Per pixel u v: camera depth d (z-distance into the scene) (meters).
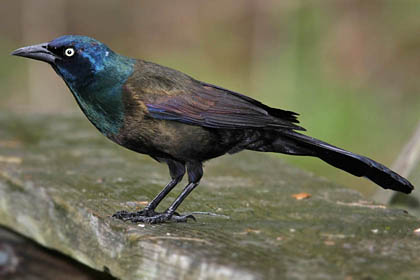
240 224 8.30
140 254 7.42
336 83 22.84
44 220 9.52
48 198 9.41
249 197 9.72
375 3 24.58
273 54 25.41
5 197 10.31
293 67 23.67
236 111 9.38
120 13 30.64
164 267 7.11
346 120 21.28
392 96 22.67
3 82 26.95
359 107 21.67
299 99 22.52
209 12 29.28
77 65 9.31
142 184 10.29
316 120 21.31
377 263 6.73
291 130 9.43
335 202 9.42
